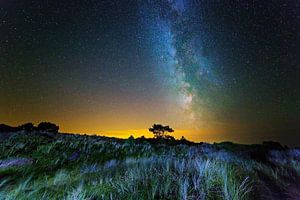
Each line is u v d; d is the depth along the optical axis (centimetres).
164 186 433
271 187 548
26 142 1616
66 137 2159
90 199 421
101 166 924
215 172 490
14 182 702
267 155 1255
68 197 432
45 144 1625
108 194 433
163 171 521
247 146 1875
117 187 459
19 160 1104
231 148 1753
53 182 639
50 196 477
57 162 1154
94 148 1756
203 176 472
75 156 1354
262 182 544
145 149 1830
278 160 1038
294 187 576
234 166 627
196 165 556
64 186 565
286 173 727
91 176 667
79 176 687
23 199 476
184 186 405
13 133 1920
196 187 425
